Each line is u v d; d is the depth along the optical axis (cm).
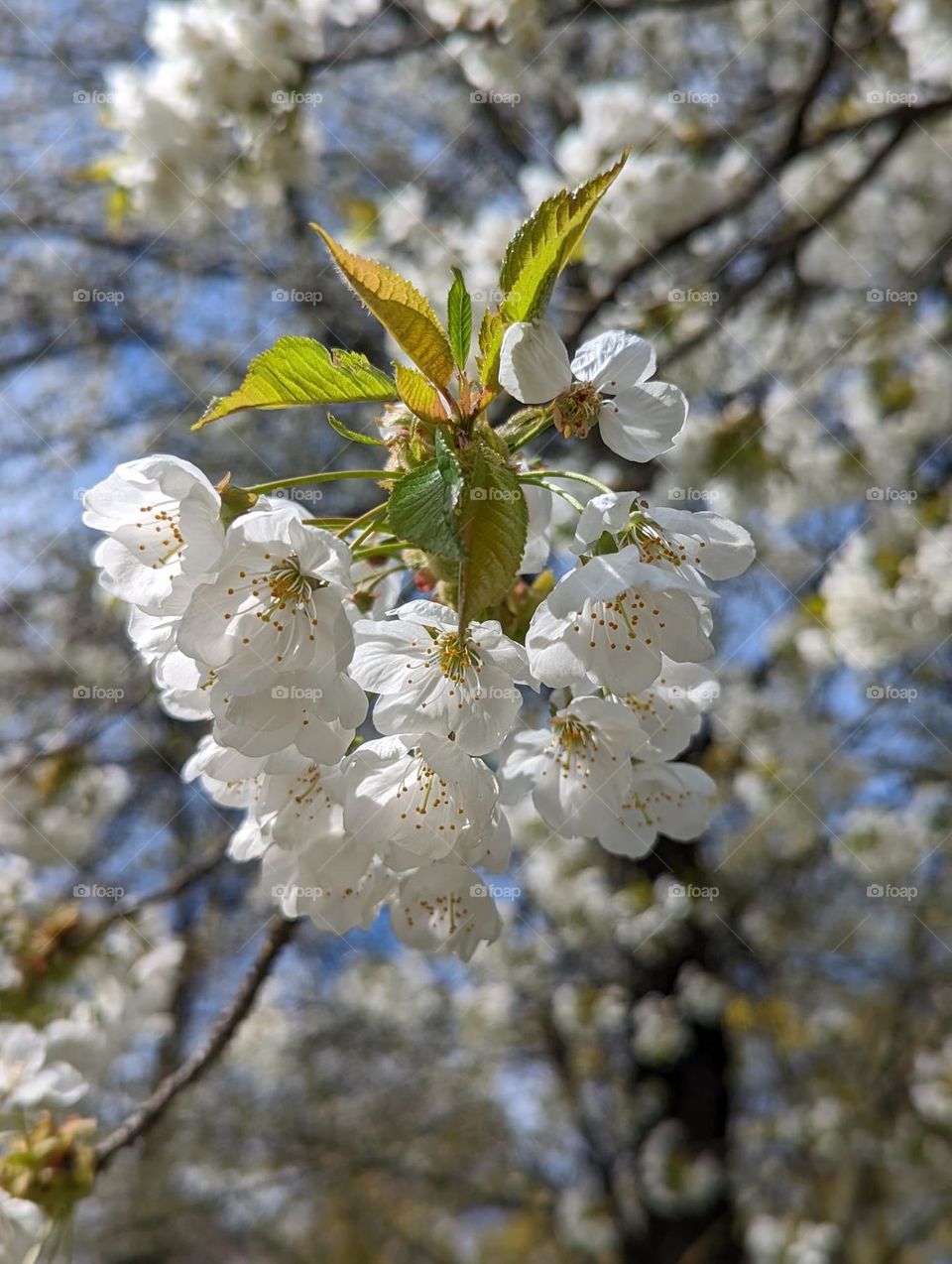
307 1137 1029
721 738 829
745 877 915
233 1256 1197
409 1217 1278
